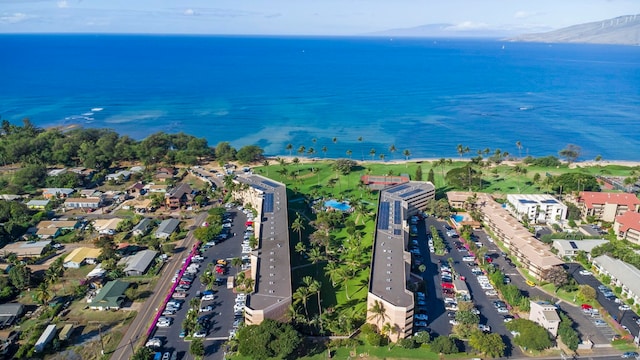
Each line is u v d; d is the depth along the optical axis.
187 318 171.88
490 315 180.88
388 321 162.62
